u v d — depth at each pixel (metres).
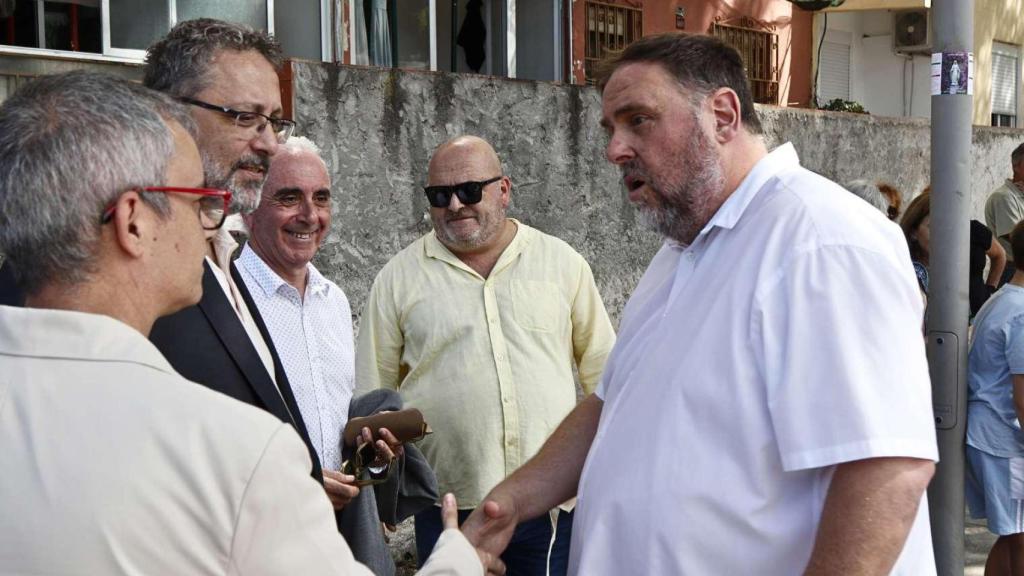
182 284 1.67
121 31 6.79
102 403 1.50
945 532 4.19
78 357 1.54
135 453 1.47
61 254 1.55
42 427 1.49
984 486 4.47
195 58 2.48
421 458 3.37
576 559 2.36
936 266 4.14
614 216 8.20
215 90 2.48
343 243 6.58
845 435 1.95
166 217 1.63
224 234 2.60
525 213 7.64
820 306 2.02
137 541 1.44
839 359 1.97
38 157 1.53
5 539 1.44
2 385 1.53
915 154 11.19
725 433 2.09
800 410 1.99
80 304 1.58
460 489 3.87
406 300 4.00
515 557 3.88
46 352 1.54
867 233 2.05
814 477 2.07
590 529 2.25
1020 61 15.98
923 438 1.96
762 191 2.23
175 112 1.70
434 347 3.91
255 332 2.60
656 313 2.38
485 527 2.54
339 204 6.55
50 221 1.53
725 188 2.28
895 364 1.97
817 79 13.52
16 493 1.46
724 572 2.09
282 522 1.53
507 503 2.56
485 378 3.87
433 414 3.89
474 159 3.92
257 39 2.57
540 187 7.71
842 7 12.50
